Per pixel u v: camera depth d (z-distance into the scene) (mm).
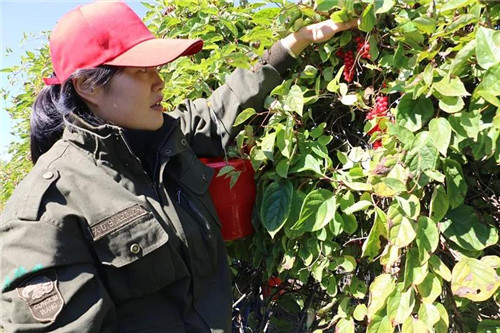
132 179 1065
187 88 1497
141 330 1041
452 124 1001
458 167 1046
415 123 1042
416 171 1009
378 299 1069
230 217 1290
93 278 969
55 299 923
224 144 1286
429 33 1034
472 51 955
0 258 954
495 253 1197
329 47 1203
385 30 1163
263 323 1478
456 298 1119
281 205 1204
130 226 1009
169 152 1129
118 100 1062
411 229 1000
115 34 1064
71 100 1066
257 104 1285
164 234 1028
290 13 1208
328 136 1211
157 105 1122
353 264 1190
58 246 948
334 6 1116
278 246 1311
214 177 1267
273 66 1256
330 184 1267
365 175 1127
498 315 1195
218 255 1199
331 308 1379
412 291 1040
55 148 1069
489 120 991
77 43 1055
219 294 1158
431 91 991
